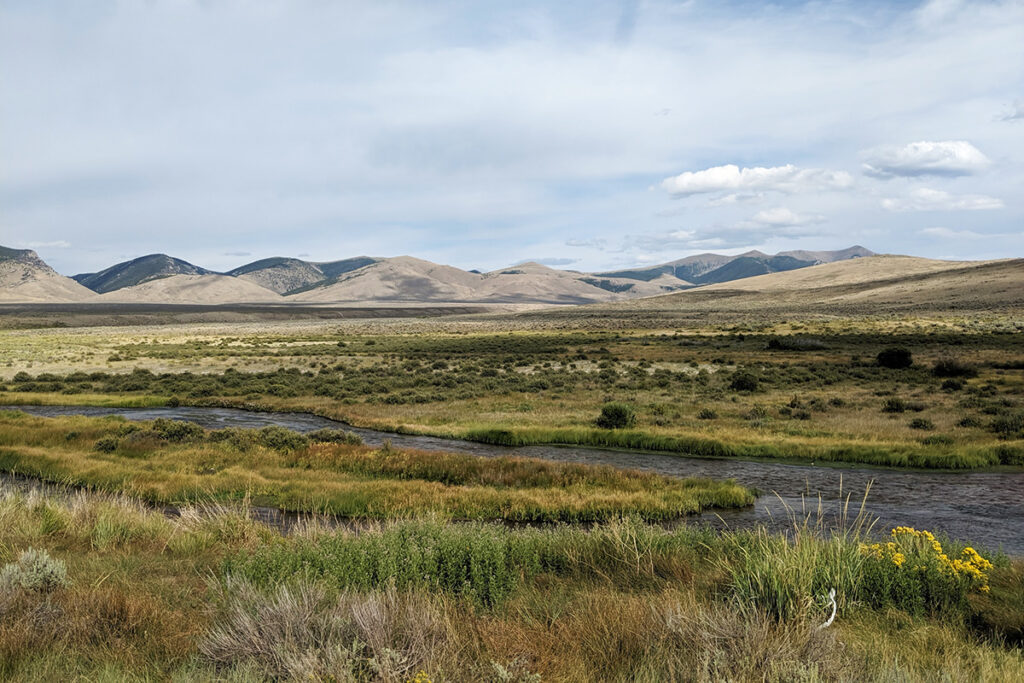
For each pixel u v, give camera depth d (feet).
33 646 16.63
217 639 16.56
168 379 184.85
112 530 35.42
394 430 107.34
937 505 58.23
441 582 24.43
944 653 18.25
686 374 173.27
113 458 76.74
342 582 22.76
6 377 191.72
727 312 572.51
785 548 24.02
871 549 25.63
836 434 93.04
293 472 70.69
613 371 181.88
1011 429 88.94
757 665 15.55
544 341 316.81
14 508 37.24
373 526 31.55
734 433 95.50
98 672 15.44
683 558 29.99
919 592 23.08
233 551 31.91
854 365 185.16
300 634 16.63
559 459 84.28
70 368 214.48
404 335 406.82
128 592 23.08
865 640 19.02
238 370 211.82
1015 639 19.97
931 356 200.13
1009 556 42.14
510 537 31.86
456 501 58.65
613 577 27.68
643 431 97.60
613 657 17.12
